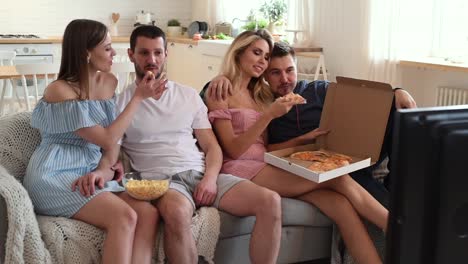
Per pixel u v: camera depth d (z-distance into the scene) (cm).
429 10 391
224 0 609
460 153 60
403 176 59
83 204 186
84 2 611
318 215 220
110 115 205
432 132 59
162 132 221
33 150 213
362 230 208
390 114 220
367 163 212
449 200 60
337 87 231
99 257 184
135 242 183
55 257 179
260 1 582
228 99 240
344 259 220
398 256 61
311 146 235
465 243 61
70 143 200
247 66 240
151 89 202
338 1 443
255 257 201
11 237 169
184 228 186
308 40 477
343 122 228
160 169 215
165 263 195
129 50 228
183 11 665
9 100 399
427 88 400
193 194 208
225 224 205
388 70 395
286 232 220
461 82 373
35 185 190
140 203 191
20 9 579
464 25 386
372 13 393
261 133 229
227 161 233
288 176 218
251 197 201
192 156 223
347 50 438
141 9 643
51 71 351
